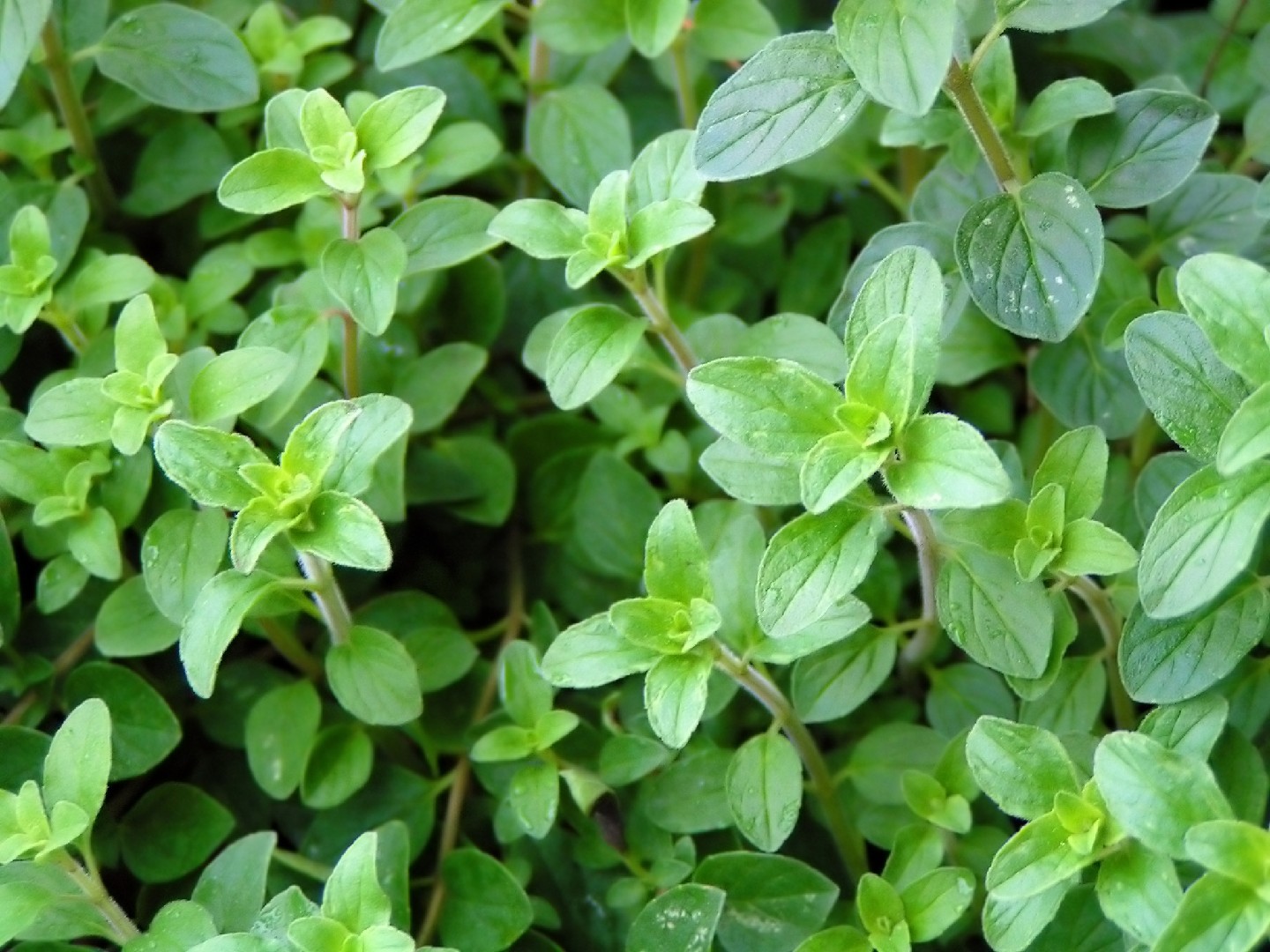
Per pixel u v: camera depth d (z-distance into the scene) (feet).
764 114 0.92
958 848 0.95
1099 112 0.95
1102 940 0.88
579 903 1.00
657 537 0.87
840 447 0.82
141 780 1.05
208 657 0.88
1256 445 0.78
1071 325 0.91
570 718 0.97
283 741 1.00
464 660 1.03
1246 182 1.03
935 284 0.84
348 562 0.85
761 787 0.91
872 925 0.90
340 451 0.89
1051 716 0.93
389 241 0.96
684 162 0.96
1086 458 0.89
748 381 0.84
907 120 1.03
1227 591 0.87
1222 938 0.76
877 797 0.97
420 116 0.95
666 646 0.87
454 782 1.02
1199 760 0.79
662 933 0.91
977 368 1.06
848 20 0.87
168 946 0.87
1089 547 0.88
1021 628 0.88
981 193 1.03
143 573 1.00
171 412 0.97
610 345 0.94
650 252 0.93
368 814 1.02
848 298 1.00
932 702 1.00
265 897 1.00
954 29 0.88
